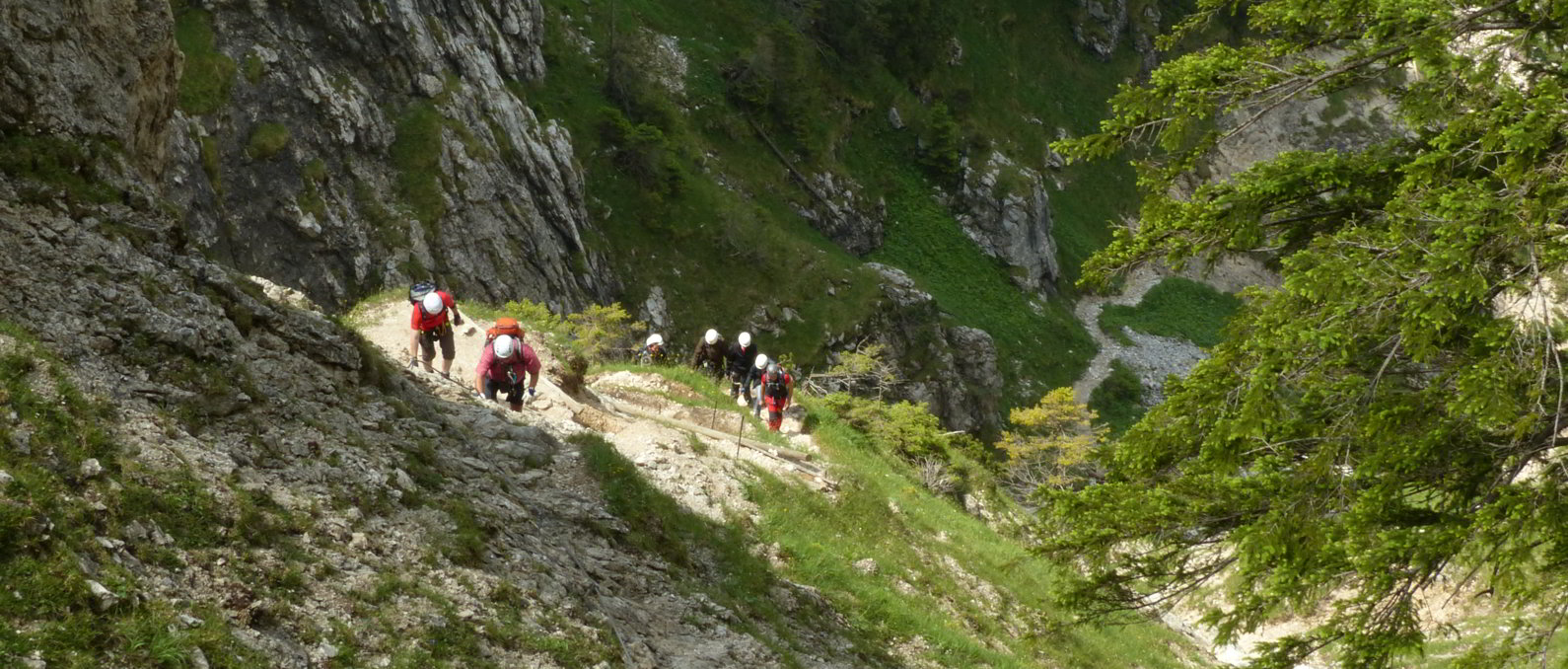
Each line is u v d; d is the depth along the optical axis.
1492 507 8.09
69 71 10.05
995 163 84.06
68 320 7.77
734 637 10.14
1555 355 8.08
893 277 69.44
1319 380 8.84
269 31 48.00
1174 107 10.91
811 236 73.44
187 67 44.75
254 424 8.23
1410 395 8.66
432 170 50.97
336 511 7.74
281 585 6.57
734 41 80.56
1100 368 76.19
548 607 8.24
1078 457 42.19
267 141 45.94
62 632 5.09
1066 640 17.89
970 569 18.30
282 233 45.59
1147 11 104.38
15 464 5.91
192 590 6.02
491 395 14.15
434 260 49.72
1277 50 10.90
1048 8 100.62
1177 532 9.77
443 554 8.02
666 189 64.19
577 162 60.28
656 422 17.94
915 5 88.88
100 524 5.97
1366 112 87.56
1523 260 8.36
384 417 10.04
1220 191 10.68
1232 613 9.36
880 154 83.69
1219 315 81.75
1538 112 8.50
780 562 13.86
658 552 11.45
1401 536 8.25
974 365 70.06
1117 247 11.34
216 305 9.35
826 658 11.58
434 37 53.78
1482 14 9.54
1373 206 10.39
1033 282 80.81
